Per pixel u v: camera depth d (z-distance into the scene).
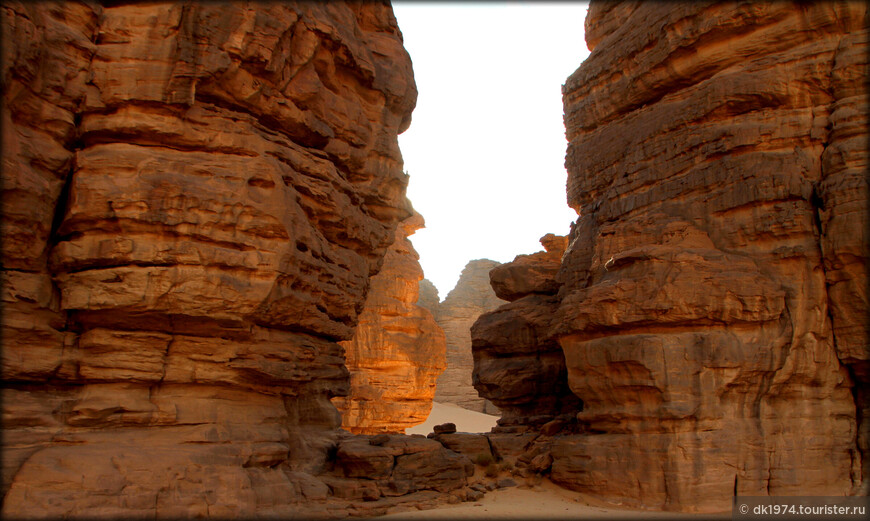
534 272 27.86
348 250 19.44
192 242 13.35
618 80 23.59
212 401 14.20
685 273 17.66
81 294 12.84
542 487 19.22
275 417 15.62
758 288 17.06
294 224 15.12
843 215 16.59
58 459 11.55
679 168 20.31
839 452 16.80
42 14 12.86
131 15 14.07
